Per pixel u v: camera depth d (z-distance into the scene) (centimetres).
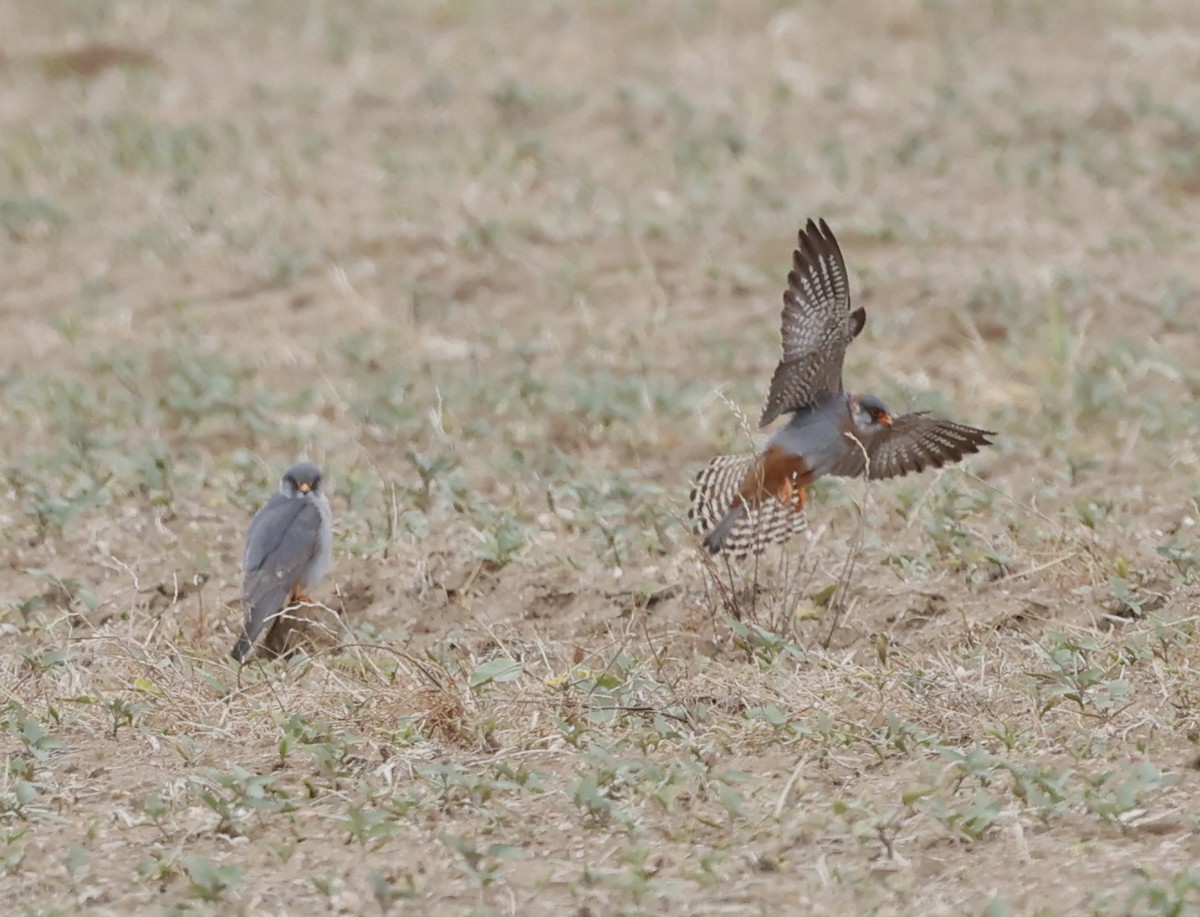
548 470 1569
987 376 1777
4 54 3047
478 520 1403
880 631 1205
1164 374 1756
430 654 1148
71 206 2372
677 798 956
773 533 1179
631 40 3123
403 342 1928
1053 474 1502
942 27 3095
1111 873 849
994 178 2366
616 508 1373
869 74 2834
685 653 1188
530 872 884
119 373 1836
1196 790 934
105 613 1286
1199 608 1180
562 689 1090
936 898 841
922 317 1933
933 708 1050
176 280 2136
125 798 975
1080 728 1016
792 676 1096
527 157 2503
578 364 1861
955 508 1382
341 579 1318
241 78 2952
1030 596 1235
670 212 2267
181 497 1495
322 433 1672
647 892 854
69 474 1538
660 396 1705
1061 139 2497
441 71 2938
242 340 1961
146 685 1120
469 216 2264
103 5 3353
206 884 854
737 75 2862
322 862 903
